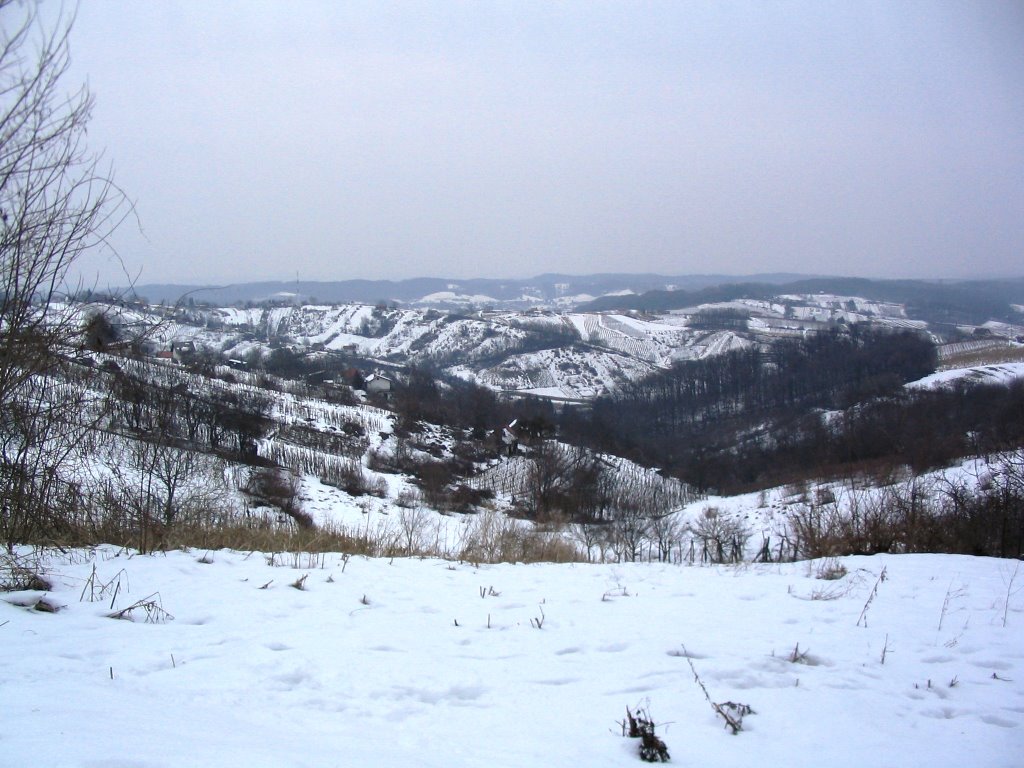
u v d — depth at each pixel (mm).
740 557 16281
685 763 2947
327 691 3539
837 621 5605
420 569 7504
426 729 3141
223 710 3117
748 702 3707
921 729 3459
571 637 4848
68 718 2646
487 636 4789
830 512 14445
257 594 5496
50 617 4430
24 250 6012
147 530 7492
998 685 4168
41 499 6684
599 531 24562
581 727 3275
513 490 40719
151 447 9867
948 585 7211
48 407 6812
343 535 9898
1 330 6117
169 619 4652
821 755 3105
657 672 4109
